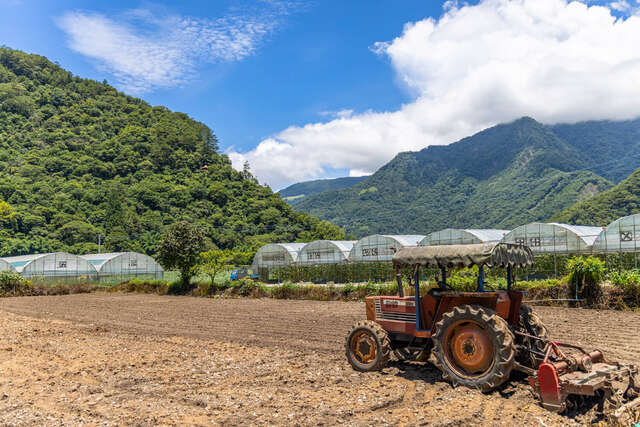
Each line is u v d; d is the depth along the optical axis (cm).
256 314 2275
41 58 18250
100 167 12469
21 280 4238
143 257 5559
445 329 883
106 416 768
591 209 8762
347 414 741
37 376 1066
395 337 1030
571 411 733
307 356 1219
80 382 1010
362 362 1023
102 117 15988
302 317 2088
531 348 903
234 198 12531
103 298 3694
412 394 841
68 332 1767
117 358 1249
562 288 2158
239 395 869
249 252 8156
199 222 10719
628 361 1037
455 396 810
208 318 2152
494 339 814
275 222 11606
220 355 1263
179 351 1336
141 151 14275
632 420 654
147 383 980
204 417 752
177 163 14225
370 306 1071
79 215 10088
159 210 11275
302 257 5112
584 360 768
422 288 1127
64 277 4928
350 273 4706
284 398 840
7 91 15038
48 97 15988
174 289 4106
